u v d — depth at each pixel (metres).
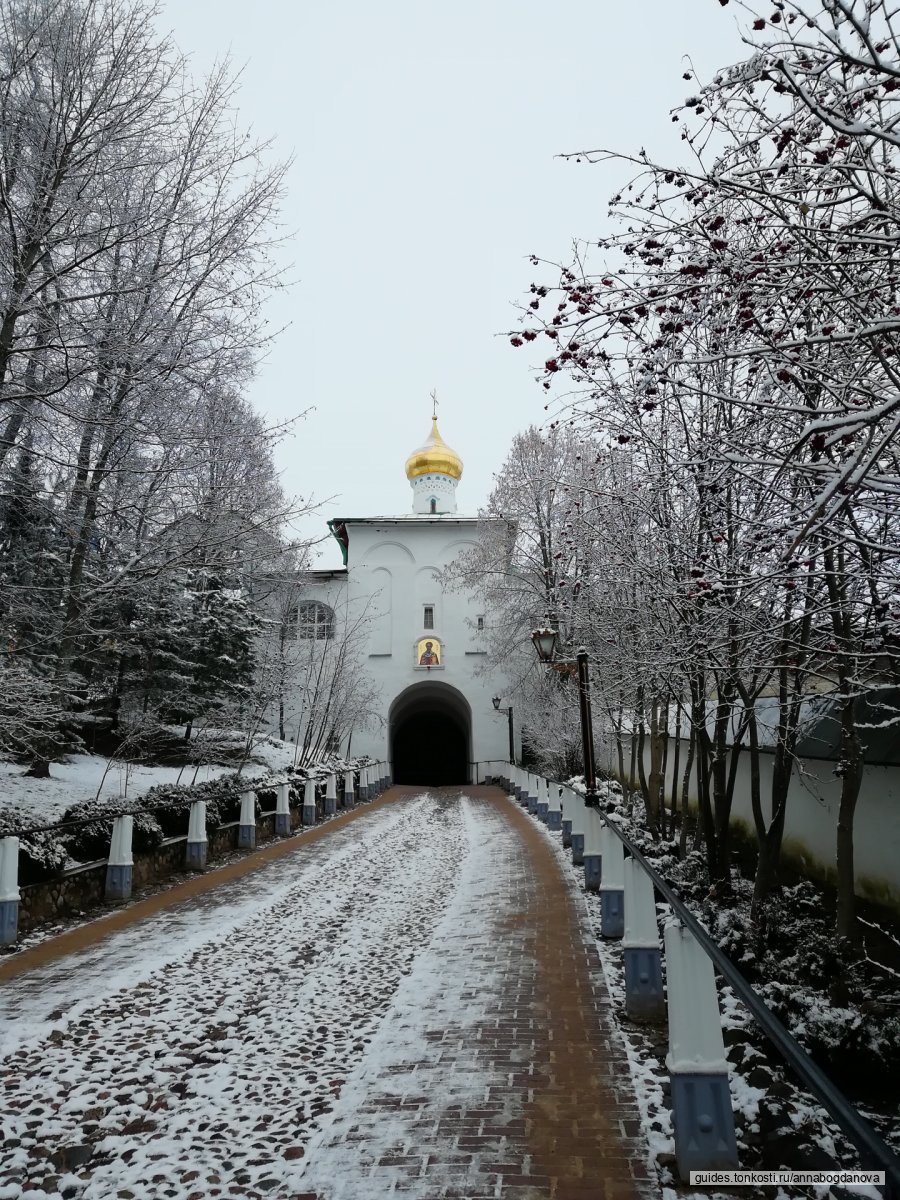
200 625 21.92
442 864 12.40
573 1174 3.46
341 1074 4.63
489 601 30.12
